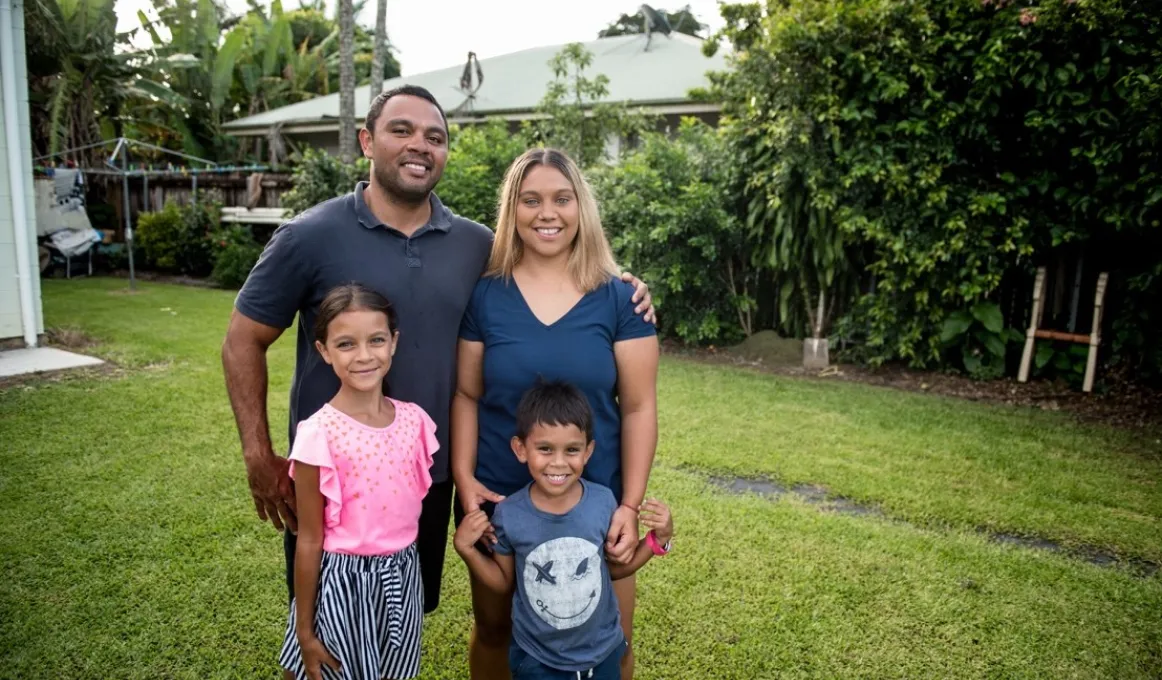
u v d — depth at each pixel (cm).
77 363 645
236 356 200
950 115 634
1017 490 420
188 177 1499
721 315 827
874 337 718
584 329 202
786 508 386
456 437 214
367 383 187
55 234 1321
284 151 1675
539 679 192
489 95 1443
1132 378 645
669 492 405
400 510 196
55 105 1522
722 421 543
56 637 261
